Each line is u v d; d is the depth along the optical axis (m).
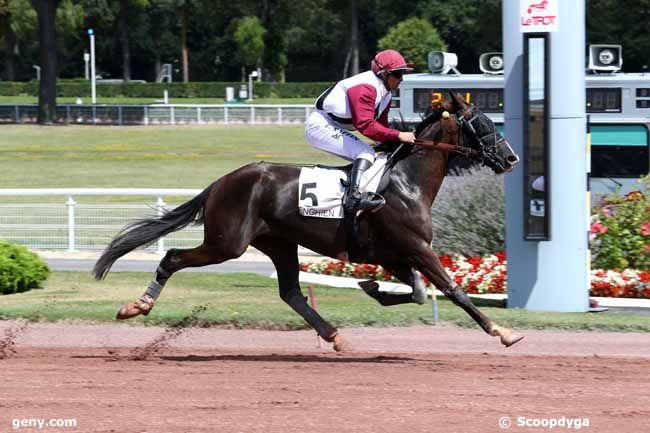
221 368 9.95
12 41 103.25
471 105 10.38
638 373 9.74
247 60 85.88
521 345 11.52
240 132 57.16
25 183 37.53
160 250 22.48
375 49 105.00
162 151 48.38
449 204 17.44
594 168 22.42
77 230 23.77
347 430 7.52
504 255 16.48
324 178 10.23
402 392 8.79
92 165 43.53
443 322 12.51
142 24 108.44
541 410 8.16
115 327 12.41
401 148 10.34
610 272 15.40
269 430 7.53
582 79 13.66
